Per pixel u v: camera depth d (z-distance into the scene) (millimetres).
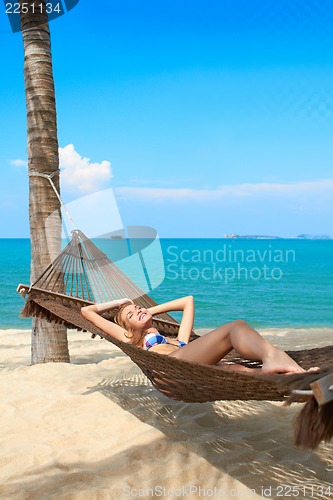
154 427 3113
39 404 3570
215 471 2650
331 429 1850
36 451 2854
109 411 3387
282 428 3236
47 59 4965
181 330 3594
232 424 3287
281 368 2553
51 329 4922
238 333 2811
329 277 24969
